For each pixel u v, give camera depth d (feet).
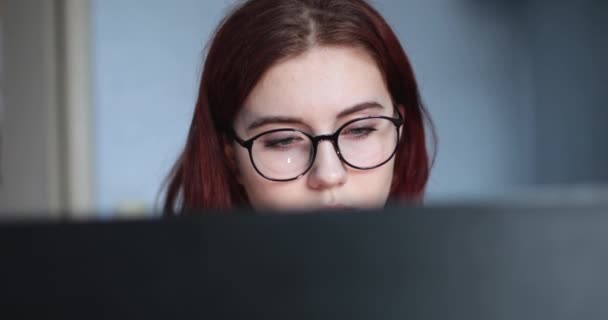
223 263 0.95
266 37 2.64
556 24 8.20
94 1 6.54
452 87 7.87
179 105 6.77
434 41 7.75
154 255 0.95
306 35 2.63
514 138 8.29
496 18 8.11
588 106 7.79
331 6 2.74
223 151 3.09
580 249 0.93
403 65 2.96
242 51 2.70
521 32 8.30
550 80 8.30
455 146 7.90
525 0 8.31
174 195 3.70
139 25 6.67
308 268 0.95
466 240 0.95
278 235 0.95
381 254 0.95
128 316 0.94
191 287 0.95
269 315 0.95
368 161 2.67
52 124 6.51
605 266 0.93
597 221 0.93
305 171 2.65
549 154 8.32
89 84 6.55
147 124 6.70
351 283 0.95
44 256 0.95
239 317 0.95
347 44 2.64
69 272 0.95
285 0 2.74
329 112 2.60
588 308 0.93
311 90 2.59
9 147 6.58
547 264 0.93
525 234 0.94
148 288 0.95
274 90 2.62
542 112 8.36
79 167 6.51
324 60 2.61
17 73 6.56
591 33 7.77
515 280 0.94
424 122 3.34
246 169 2.80
